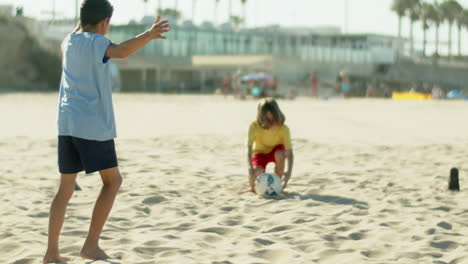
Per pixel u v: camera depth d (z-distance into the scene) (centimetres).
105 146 387
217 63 6166
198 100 3706
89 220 545
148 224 528
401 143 1280
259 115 710
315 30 8756
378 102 3747
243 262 399
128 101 3300
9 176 797
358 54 7569
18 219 546
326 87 6662
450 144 1257
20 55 5678
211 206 615
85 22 400
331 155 1063
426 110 2697
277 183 674
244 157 1032
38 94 4319
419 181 777
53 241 396
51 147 1134
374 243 464
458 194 688
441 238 479
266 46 6581
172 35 6209
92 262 391
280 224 534
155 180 770
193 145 1190
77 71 387
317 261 416
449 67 9056
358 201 644
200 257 410
